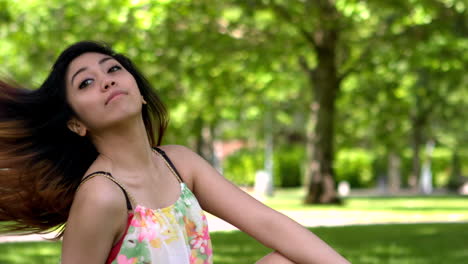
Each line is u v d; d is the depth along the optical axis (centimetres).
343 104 2481
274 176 3788
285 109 2795
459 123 3162
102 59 254
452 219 1410
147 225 247
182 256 253
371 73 2000
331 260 266
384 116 2488
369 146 4119
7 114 261
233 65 1881
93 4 1420
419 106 2688
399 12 1639
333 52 1958
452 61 1800
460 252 833
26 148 262
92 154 267
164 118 288
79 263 244
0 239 1035
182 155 277
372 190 3891
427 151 3634
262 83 2116
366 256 792
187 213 259
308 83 2508
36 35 1549
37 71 1664
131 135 253
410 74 2166
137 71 278
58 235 279
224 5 1628
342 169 3878
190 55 1703
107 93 248
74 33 1512
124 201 246
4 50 1598
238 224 275
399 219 1413
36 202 267
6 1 1465
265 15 1795
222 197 274
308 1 1698
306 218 1442
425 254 812
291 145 3900
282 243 269
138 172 254
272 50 1805
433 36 1756
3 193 264
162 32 1603
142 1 1266
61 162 265
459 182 3819
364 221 1366
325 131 1997
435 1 1453
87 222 241
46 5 1459
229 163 3769
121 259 246
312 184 2009
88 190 244
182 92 1906
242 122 3197
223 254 791
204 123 2477
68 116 256
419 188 3925
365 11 1417
